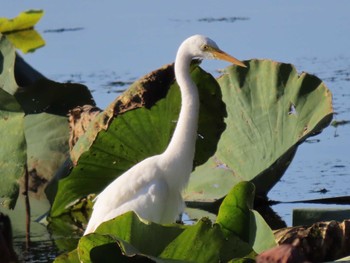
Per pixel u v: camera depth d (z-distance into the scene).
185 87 11.03
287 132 13.33
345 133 15.95
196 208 13.78
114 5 27.61
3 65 15.05
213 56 11.06
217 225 8.73
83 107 14.24
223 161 14.09
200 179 14.23
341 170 14.41
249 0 27.05
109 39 23.41
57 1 28.05
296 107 13.24
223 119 12.95
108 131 12.35
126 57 21.53
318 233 9.44
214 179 14.08
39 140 15.50
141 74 20.11
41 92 15.24
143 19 25.28
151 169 10.84
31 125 15.57
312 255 9.36
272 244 8.96
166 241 8.77
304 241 9.40
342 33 22.22
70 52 22.56
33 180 15.49
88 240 8.59
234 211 9.23
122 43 22.81
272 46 21.27
